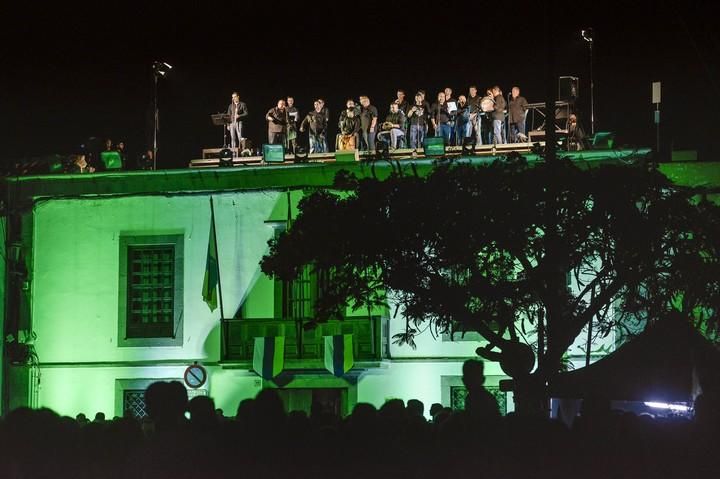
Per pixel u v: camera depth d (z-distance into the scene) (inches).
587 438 389.4
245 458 366.9
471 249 952.9
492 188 950.4
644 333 743.7
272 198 1325.0
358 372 1290.6
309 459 374.6
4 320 1344.7
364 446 386.3
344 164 1309.1
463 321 972.6
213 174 1336.1
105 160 1382.9
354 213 989.8
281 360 1270.9
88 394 1339.8
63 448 389.1
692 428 408.2
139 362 1331.2
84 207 1360.7
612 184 935.0
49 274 1359.5
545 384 882.1
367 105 1401.3
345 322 1274.6
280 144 1378.0
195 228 1341.0
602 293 949.8
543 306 983.0
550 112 922.7
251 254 1323.8
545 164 940.6
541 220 932.0
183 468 364.2
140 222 1349.7
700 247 938.7
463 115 1382.9
